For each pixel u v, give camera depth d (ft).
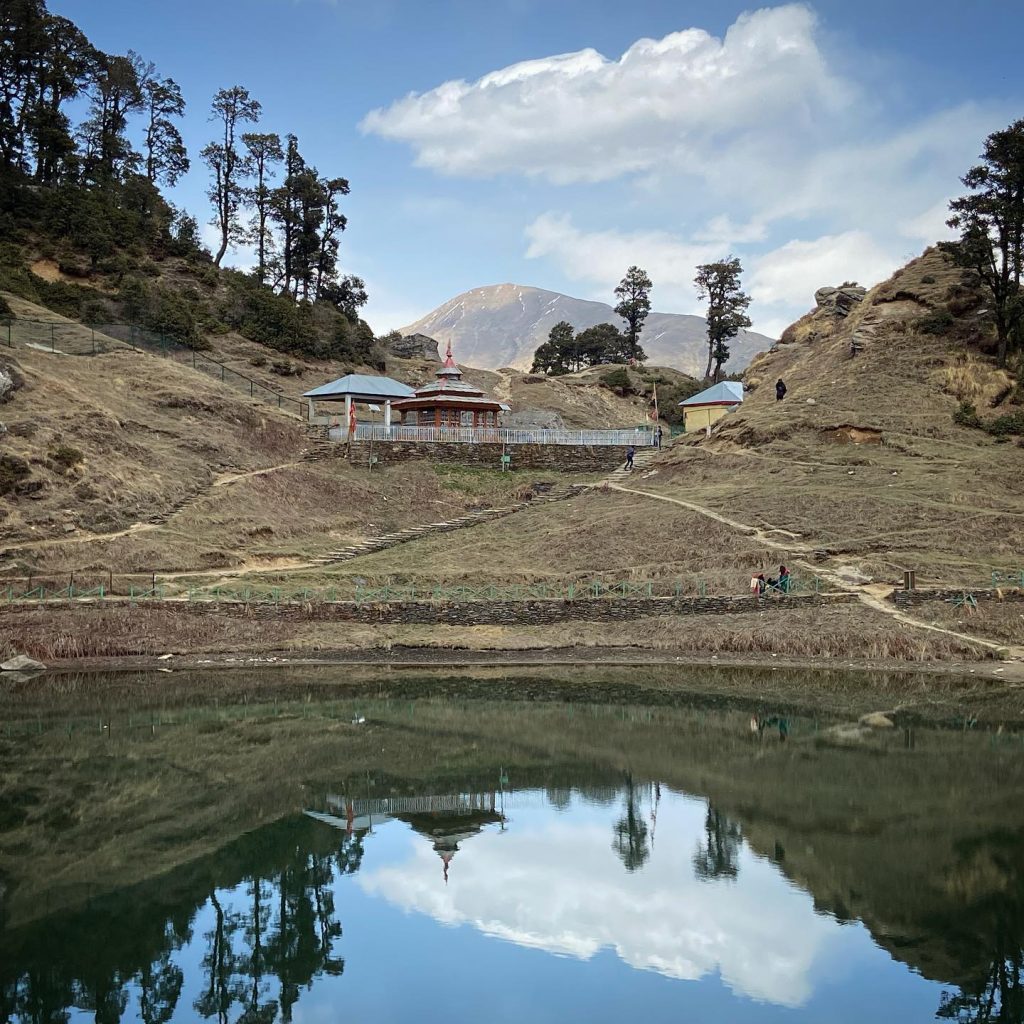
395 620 150.51
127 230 323.37
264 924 57.98
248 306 329.72
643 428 317.83
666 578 160.76
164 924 57.06
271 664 134.31
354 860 67.82
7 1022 46.03
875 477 197.67
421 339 414.62
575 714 109.29
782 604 148.56
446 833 73.10
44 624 134.51
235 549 172.96
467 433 242.78
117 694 116.67
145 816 75.05
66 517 158.81
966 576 151.84
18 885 61.72
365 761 91.25
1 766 87.10
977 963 51.42
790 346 326.03
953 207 244.63
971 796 78.95
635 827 73.56
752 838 70.59
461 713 109.91
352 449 234.38
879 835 70.23
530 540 190.08
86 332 246.27
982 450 209.15
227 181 378.94
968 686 120.88
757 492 194.80
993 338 247.29
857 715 107.45
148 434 204.03
